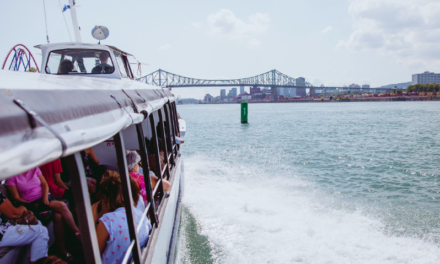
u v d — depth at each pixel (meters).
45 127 0.97
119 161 1.88
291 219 5.48
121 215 2.19
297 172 9.63
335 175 9.31
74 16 5.80
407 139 17.45
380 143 16.09
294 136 19.78
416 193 7.56
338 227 5.20
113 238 2.11
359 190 7.75
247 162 11.23
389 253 4.36
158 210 3.20
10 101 0.93
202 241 4.63
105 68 4.95
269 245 4.52
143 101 2.53
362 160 11.62
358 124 28.25
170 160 4.91
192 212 5.76
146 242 2.51
